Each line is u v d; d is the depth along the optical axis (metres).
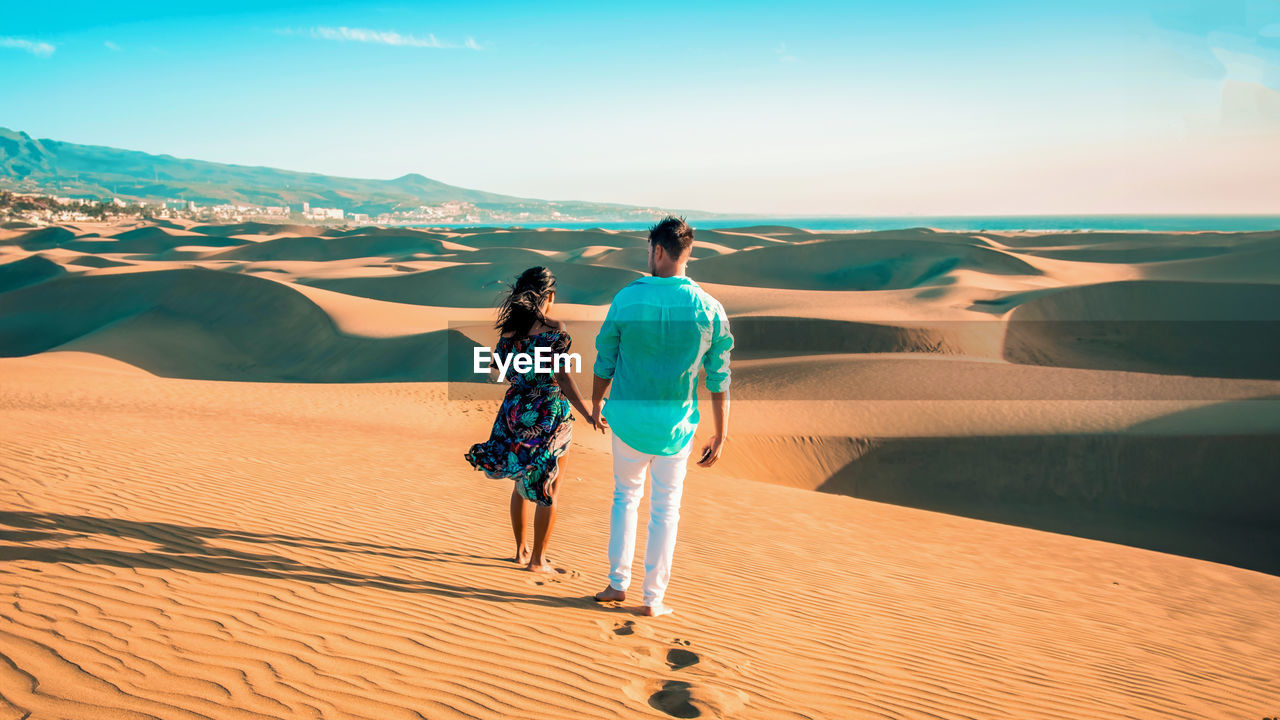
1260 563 13.85
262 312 40.81
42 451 7.41
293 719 2.44
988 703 3.71
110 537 4.37
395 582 4.21
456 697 2.82
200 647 2.91
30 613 3.03
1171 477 17.03
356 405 18.31
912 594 6.20
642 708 2.98
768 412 20.53
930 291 47.72
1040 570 8.42
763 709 3.12
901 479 17.50
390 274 66.88
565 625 3.82
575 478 9.98
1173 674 4.84
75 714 2.29
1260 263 58.25
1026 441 17.88
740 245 97.56
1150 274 58.16
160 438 9.34
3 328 43.62
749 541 7.61
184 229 138.50
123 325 39.78
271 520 5.53
